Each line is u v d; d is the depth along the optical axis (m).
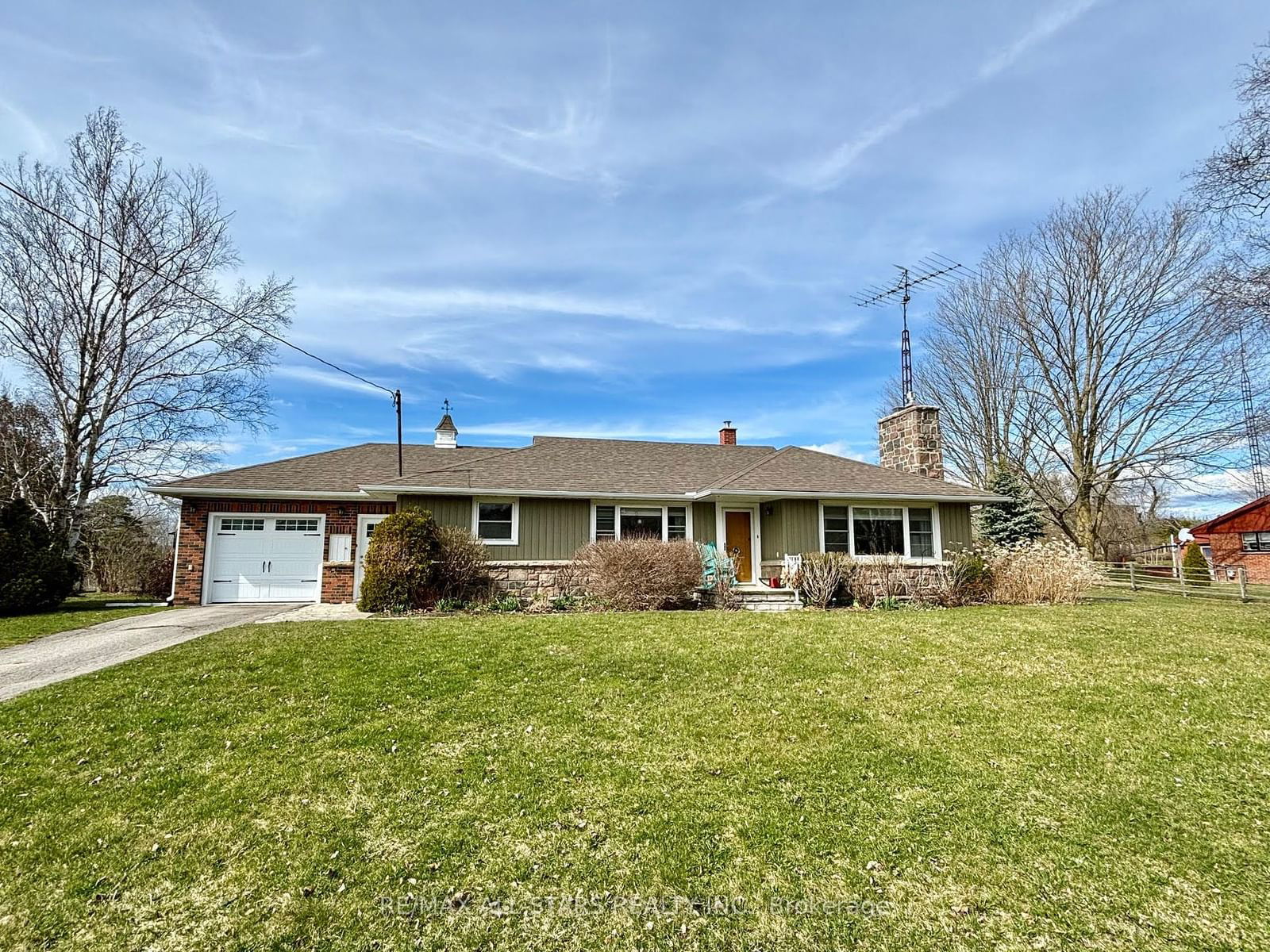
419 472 16.77
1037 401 26.92
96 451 18.31
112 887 3.45
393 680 6.75
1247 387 17.06
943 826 4.01
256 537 15.84
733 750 5.13
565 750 5.13
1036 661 7.74
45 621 11.47
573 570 13.08
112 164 18.12
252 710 5.88
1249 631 9.73
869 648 8.30
